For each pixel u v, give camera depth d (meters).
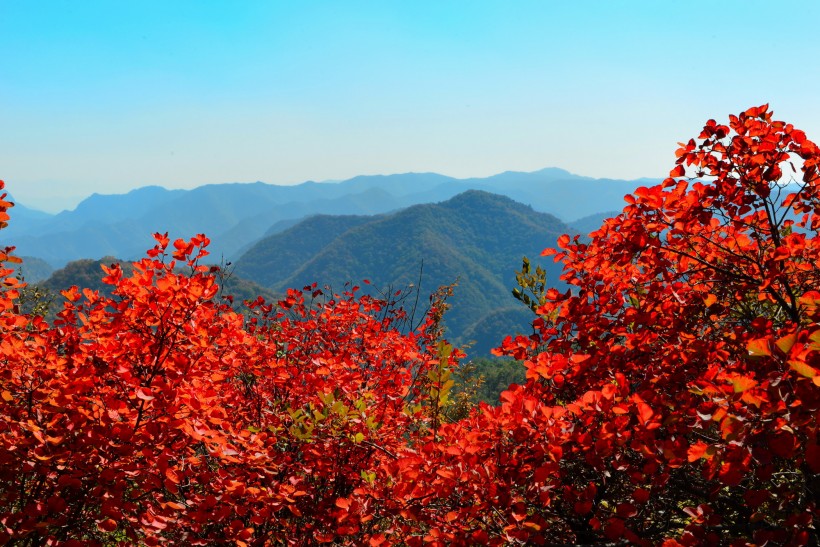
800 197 3.11
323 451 3.69
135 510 3.11
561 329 3.70
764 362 2.33
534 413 2.68
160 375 3.48
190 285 3.35
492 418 2.80
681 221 3.19
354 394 4.19
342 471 3.90
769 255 3.30
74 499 3.23
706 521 2.39
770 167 3.07
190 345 3.51
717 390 2.17
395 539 3.29
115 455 2.99
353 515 2.95
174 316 3.42
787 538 2.12
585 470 2.99
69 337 3.80
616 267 3.80
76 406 3.13
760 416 1.98
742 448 1.96
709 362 3.20
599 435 2.62
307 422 3.71
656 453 2.40
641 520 2.96
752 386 1.93
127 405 3.27
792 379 2.03
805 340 2.04
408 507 2.81
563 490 2.83
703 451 2.08
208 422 3.28
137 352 3.43
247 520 3.54
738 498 2.96
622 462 2.51
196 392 3.20
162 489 3.30
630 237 3.29
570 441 2.71
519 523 2.46
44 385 3.38
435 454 3.13
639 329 3.43
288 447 4.15
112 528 2.87
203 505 2.93
